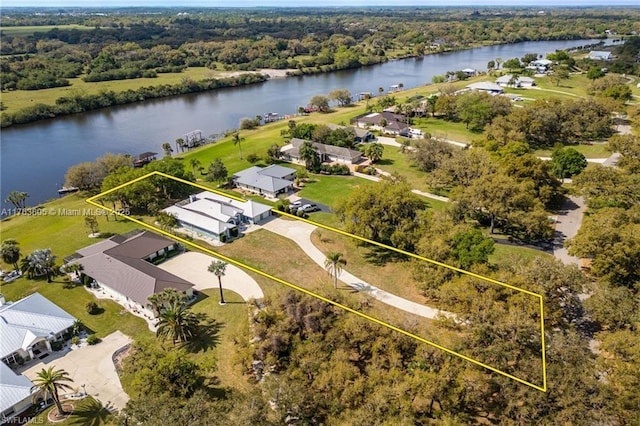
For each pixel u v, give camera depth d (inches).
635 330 1850.4
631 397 1450.5
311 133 5108.3
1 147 5708.7
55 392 1753.2
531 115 4877.0
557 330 1911.9
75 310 2437.3
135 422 1512.1
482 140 4471.0
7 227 3452.3
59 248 3090.6
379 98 7549.2
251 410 1505.9
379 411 1512.1
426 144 4355.3
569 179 3927.2
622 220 2588.6
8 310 2226.9
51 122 6919.3
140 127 6565.0
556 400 1476.4
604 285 2177.7
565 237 3024.1
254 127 6210.6
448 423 1498.5
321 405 1627.7
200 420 1455.5
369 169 4343.0
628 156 3740.2
